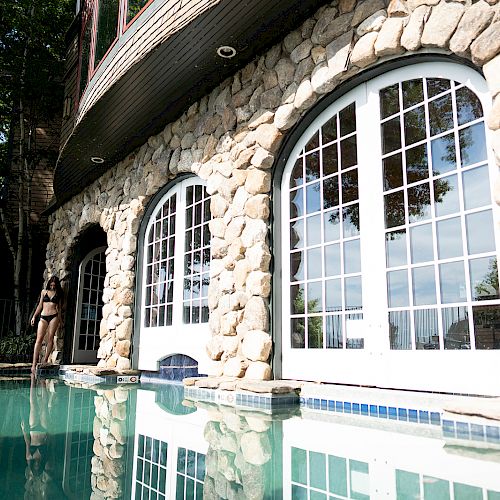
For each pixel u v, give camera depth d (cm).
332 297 389
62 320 887
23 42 1116
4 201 1126
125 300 657
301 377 401
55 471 213
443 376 306
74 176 814
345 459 225
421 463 213
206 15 421
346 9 386
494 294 291
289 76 432
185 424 321
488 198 302
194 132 565
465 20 305
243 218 462
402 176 352
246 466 219
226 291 465
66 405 414
